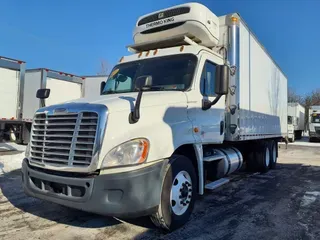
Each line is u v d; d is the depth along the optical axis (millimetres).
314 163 12852
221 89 4637
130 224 4418
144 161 3555
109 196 3381
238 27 6504
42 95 4773
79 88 16609
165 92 4504
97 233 4082
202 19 5652
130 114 3689
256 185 7668
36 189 3957
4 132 14039
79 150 3539
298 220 4820
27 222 4480
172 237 3998
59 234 4031
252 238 4051
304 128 43031
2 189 6430
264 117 9281
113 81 5715
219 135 5609
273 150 10961
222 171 6242
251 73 7762
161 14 5988
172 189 4094
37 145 4023
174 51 5387
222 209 5371
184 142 4344
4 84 13008
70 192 3566
